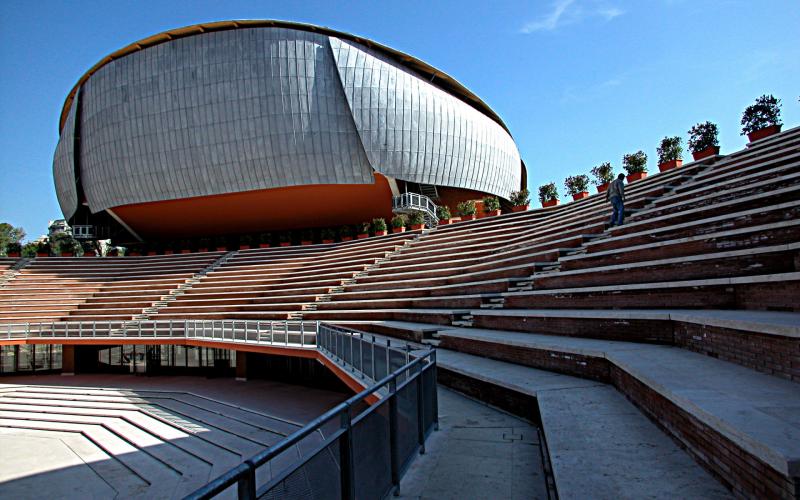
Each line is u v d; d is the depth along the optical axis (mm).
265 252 37344
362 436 4066
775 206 9000
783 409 3879
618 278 11273
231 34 34938
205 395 22281
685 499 3570
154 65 36156
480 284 17984
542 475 5051
